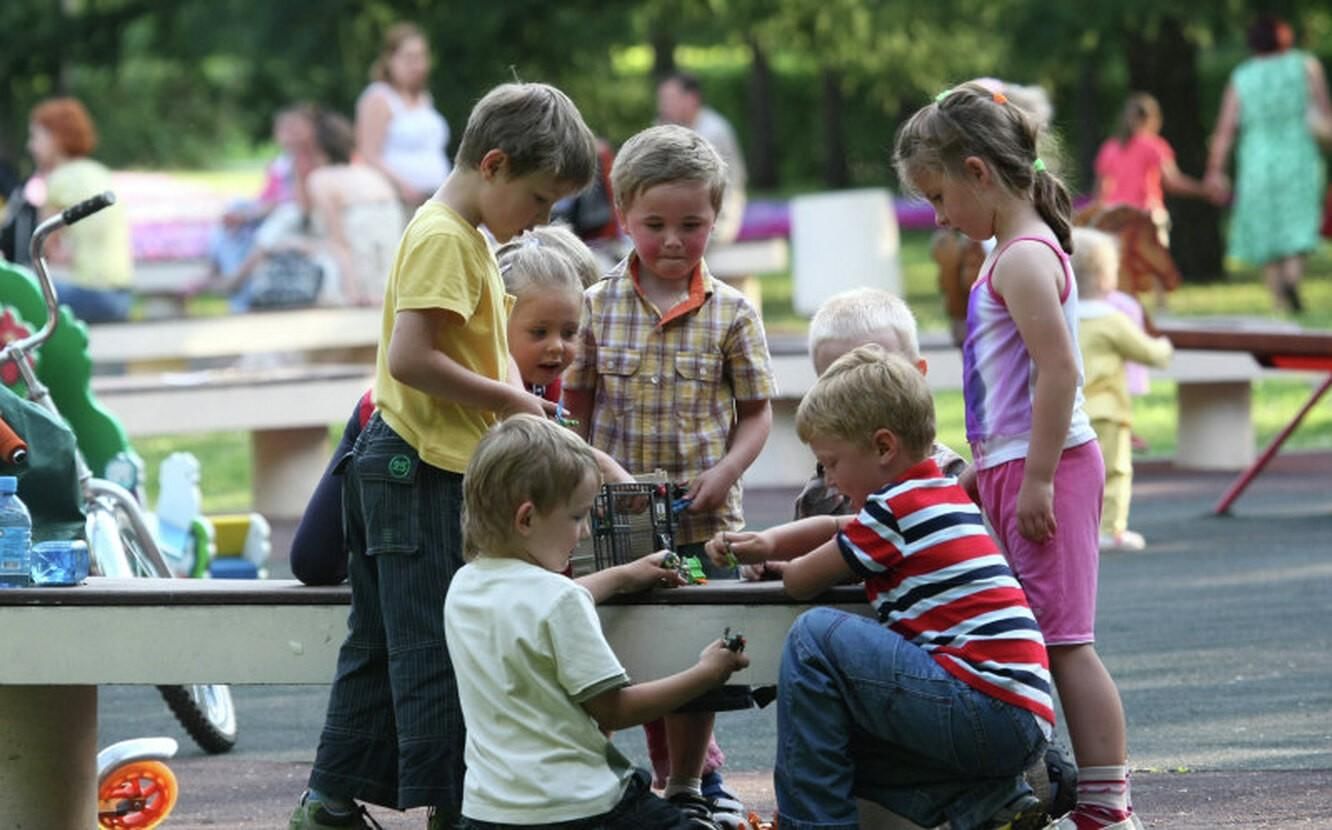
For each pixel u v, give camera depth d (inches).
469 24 2153.1
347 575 432.5
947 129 420.5
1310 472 1054.4
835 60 2849.4
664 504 418.0
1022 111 425.4
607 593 399.2
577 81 2442.2
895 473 392.2
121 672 421.4
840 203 1615.4
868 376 392.2
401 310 394.0
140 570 559.5
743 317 461.1
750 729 579.8
